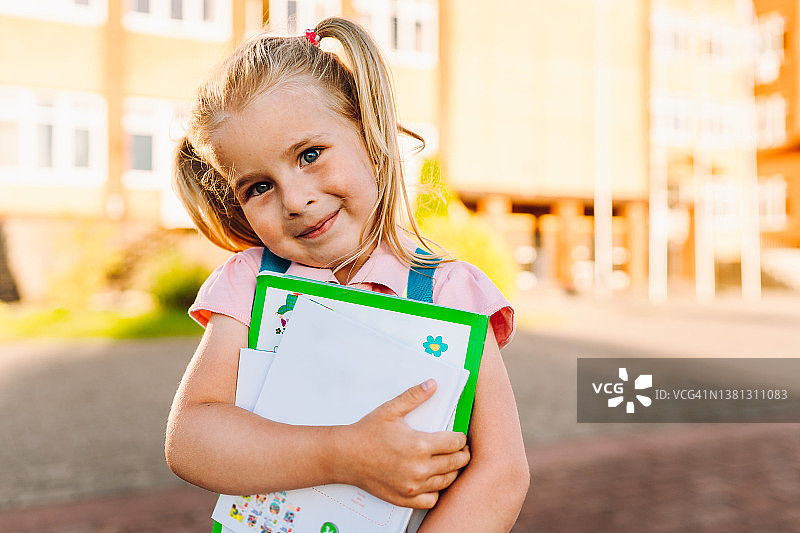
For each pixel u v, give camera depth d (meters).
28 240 13.10
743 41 21.66
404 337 0.83
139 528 3.09
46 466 4.00
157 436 4.70
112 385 6.47
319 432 0.76
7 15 13.24
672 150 20.59
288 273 0.93
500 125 18.34
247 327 0.90
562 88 19.05
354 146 0.87
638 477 3.91
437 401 0.78
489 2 18.12
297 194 0.82
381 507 0.77
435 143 17.59
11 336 9.50
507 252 11.00
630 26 19.84
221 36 14.63
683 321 12.71
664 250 20.25
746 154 21.73
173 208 14.18
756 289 21.03
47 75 13.51
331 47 0.94
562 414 5.44
